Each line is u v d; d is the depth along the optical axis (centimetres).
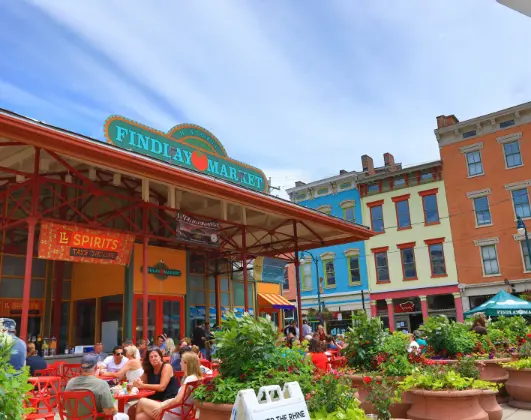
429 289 3444
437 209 3512
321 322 3091
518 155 3247
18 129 913
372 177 3791
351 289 3825
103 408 559
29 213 1099
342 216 3962
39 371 948
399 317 3575
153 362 750
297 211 1616
